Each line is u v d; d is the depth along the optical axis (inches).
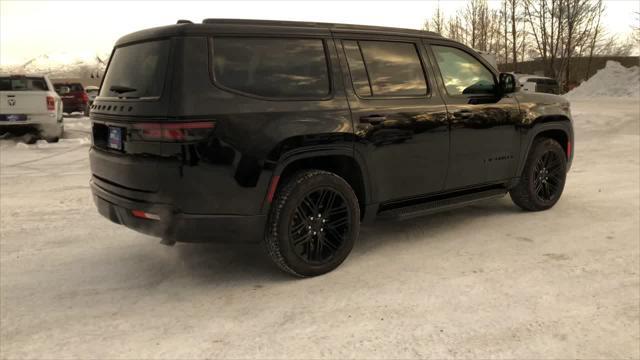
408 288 135.3
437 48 176.7
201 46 128.6
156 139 125.1
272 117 132.9
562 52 1438.2
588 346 105.5
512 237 177.6
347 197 147.3
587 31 1459.2
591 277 140.6
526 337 109.2
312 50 146.3
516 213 209.8
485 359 101.2
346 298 130.3
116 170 137.9
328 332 112.7
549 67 1486.2
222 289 138.1
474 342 107.4
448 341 108.0
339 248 148.3
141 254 167.3
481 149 182.5
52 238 184.1
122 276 148.3
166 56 127.9
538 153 202.8
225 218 129.3
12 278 146.7
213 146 125.0
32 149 424.5
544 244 169.2
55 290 138.4
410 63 167.3
